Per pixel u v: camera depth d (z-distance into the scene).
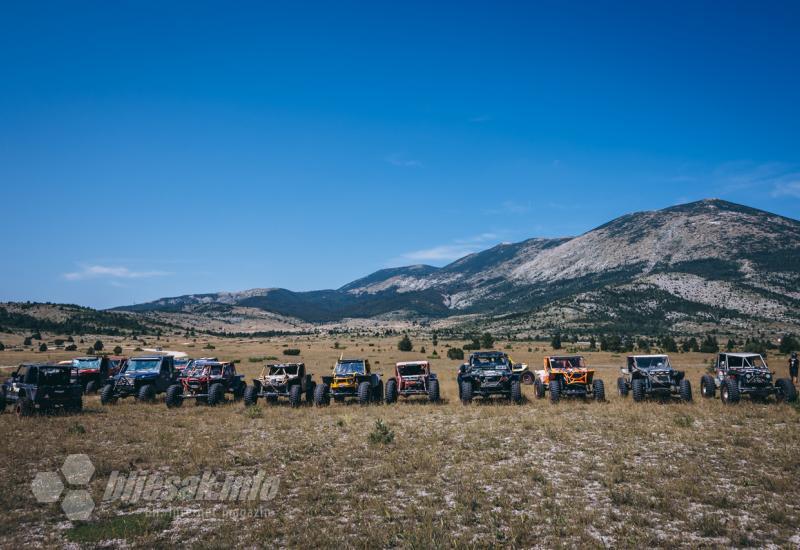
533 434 14.17
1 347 82.12
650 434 13.73
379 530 7.75
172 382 24.28
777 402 18.97
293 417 17.70
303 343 124.56
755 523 7.87
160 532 7.99
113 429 15.56
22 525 8.23
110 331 150.88
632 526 7.75
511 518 8.16
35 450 12.60
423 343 120.31
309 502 9.14
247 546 7.41
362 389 20.25
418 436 14.20
